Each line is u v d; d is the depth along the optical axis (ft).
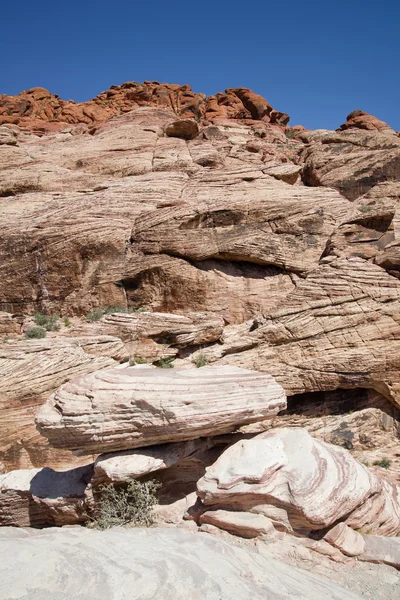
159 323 53.98
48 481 32.22
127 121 107.45
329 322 51.29
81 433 28.60
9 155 90.68
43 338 52.60
